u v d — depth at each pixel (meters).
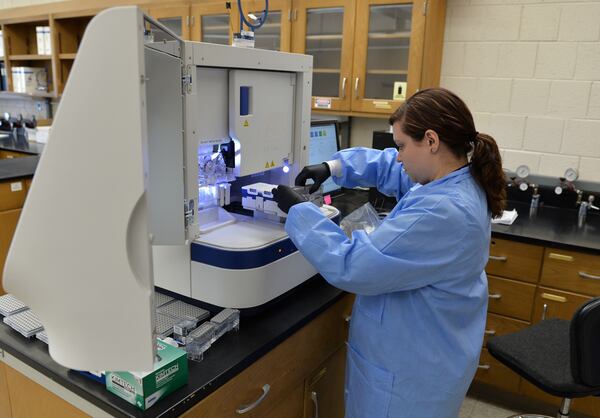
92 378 1.02
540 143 2.66
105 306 0.86
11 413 1.23
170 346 1.02
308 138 1.60
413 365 1.20
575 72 2.50
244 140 1.34
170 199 1.16
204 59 1.13
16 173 3.16
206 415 1.03
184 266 1.30
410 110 1.14
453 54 2.78
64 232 0.83
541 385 1.54
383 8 2.54
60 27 4.14
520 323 2.26
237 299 1.24
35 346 1.13
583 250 2.04
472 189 1.15
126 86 0.77
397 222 1.08
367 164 1.61
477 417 2.28
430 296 1.15
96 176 0.80
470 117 1.14
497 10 2.62
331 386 1.60
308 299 1.43
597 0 2.39
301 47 2.78
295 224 1.18
